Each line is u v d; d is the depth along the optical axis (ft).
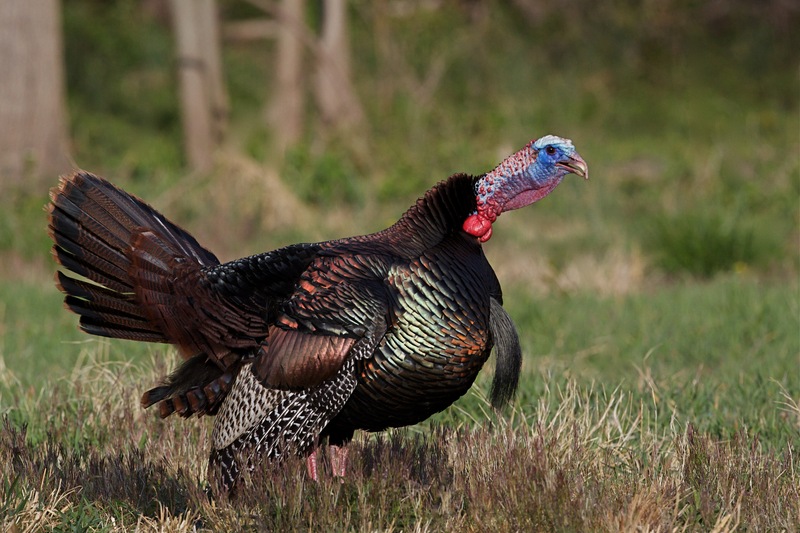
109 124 269.85
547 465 57.31
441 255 56.85
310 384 54.70
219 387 58.03
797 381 82.69
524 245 163.63
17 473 59.77
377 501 55.93
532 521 53.93
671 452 64.59
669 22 318.45
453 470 60.34
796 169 192.03
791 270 144.15
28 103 182.09
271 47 317.42
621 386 79.41
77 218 59.06
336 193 189.47
